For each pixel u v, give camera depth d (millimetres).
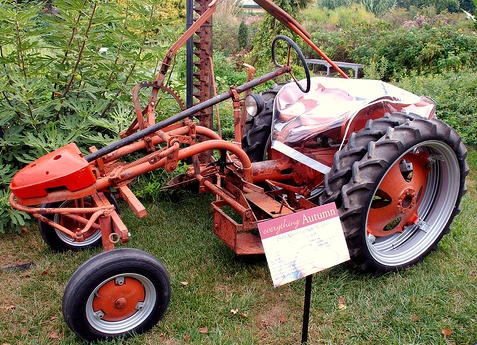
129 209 4141
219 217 3145
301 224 2334
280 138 3299
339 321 2760
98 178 2924
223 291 3014
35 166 2689
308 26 14211
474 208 4266
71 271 3229
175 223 3912
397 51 10664
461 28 11133
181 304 2875
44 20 4184
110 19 4105
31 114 3904
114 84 4277
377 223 3303
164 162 2855
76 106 4082
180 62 5445
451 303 2922
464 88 7180
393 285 3090
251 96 3596
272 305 2906
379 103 3441
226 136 5473
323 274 3186
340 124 3166
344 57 11961
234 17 16609
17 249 3555
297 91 3678
